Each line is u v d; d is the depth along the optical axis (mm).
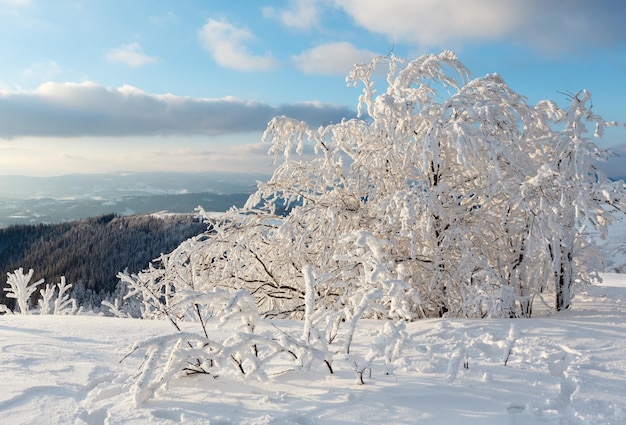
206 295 3834
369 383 3396
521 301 7469
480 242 8414
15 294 10273
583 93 8344
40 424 2637
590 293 9367
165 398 3109
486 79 8664
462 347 3719
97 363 3838
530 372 3717
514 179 8211
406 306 4312
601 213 7926
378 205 8391
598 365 3947
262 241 10039
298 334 4914
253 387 3346
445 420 2785
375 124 8586
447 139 8320
